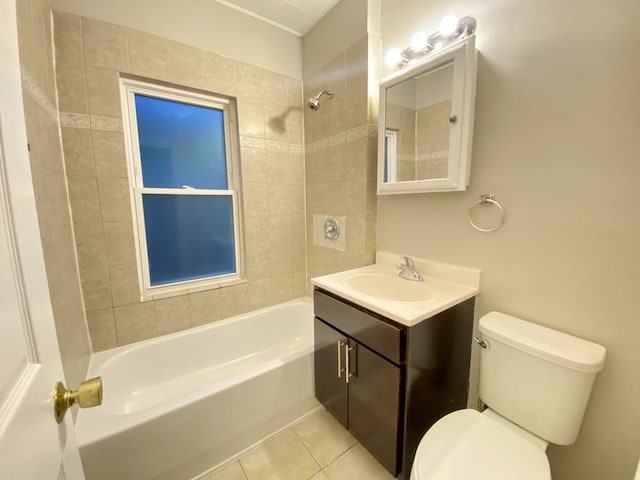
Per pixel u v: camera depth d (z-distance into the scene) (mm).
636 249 891
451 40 1288
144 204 1741
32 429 381
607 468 1004
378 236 1815
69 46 1395
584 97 955
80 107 1449
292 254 2314
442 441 949
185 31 1686
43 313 463
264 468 1310
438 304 1153
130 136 1656
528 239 1135
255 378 1375
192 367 1873
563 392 918
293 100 2162
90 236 1538
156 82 1659
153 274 1821
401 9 1534
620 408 960
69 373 1183
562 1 975
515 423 1046
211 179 1988
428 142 1384
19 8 968
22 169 434
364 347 1247
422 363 1124
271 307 2223
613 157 913
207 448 1266
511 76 1124
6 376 338
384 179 1611
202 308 1955
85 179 1496
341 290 1354
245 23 1895
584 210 985
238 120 1932
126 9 1513
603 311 968
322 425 1562
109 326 1646
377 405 1206
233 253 2131
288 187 2223
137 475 1112
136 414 1125
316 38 2010
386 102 1556
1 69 391
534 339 1006
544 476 819
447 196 1414
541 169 1075
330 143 1979
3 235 365
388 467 1196
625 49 866
